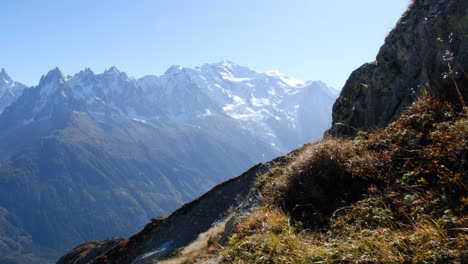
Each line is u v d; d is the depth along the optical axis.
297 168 10.22
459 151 7.24
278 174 12.28
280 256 7.21
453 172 7.02
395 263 5.64
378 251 5.95
